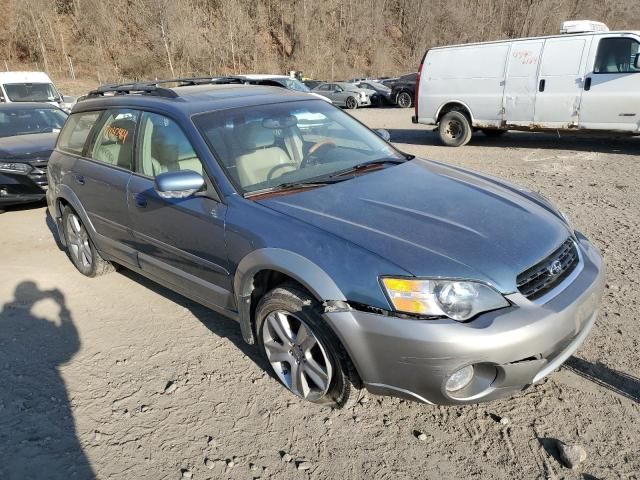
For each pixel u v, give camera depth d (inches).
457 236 102.1
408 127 610.5
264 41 1883.6
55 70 1638.8
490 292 93.5
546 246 104.3
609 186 281.6
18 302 173.0
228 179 123.9
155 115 145.6
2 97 549.6
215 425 111.4
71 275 194.1
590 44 359.6
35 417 116.8
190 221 128.3
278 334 114.4
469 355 89.8
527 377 95.3
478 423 107.7
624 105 352.2
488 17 2181.3
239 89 162.6
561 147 418.6
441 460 99.0
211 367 131.6
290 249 105.9
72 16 1808.6
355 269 97.6
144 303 167.9
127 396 122.5
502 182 139.5
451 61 432.1
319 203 116.0
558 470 95.0
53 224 261.6
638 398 111.1
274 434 107.9
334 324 98.5
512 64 396.5
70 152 182.7
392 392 99.7
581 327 103.1
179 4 1753.2
